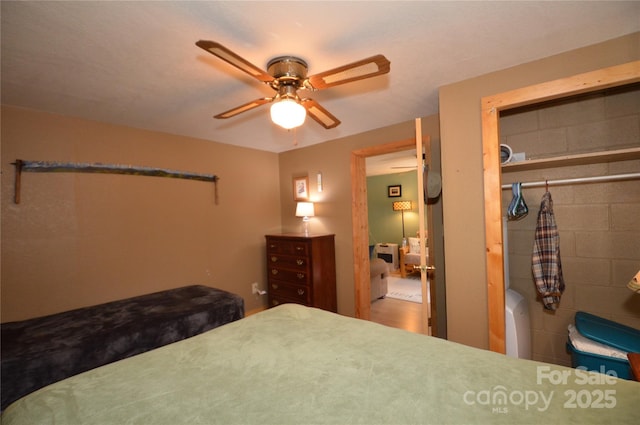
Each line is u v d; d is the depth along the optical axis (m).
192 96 2.19
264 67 1.75
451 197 2.10
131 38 1.46
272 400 0.91
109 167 2.72
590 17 1.40
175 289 2.99
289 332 1.42
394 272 6.60
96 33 1.40
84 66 1.71
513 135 2.28
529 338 2.18
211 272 3.47
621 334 1.71
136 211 2.88
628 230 1.94
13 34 1.38
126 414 0.86
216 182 3.54
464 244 2.05
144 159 2.95
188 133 3.17
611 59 1.59
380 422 0.79
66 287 2.46
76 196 2.53
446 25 1.43
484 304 1.99
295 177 4.02
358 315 3.38
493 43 1.60
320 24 1.39
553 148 2.14
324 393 0.93
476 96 1.99
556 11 1.35
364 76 1.49
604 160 1.91
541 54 1.73
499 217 1.89
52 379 1.65
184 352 1.24
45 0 1.17
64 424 0.82
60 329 1.99
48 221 2.39
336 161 3.57
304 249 3.36
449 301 2.12
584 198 2.06
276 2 1.24
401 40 1.55
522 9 1.33
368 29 1.44
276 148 4.01
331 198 3.64
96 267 2.62
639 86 1.88
